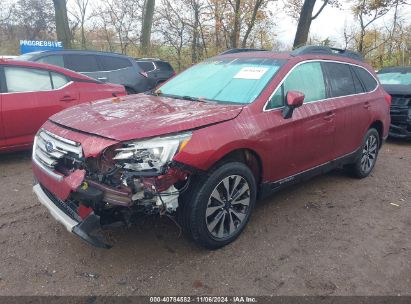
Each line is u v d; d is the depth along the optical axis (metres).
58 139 3.23
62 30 16.56
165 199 2.96
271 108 3.82
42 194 3.43
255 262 3.35
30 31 24.44
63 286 2.97
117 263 3.27
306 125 4.14
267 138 3.67
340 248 3.64
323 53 4.84
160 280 3.07
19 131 5.59
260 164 3.75
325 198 4.84
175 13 17.27
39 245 3.51
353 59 5.40
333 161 4.83
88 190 2.83
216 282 3.07
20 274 3.09
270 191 3.99
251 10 16.92
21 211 4.19
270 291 2.99
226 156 3.45
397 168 6.38
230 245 3.60
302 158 4.23
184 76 4.77
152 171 2.90
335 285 3.09
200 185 3.21
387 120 5.86
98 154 2.87
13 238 3.62
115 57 9.48
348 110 4.83
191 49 17.92
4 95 5.45
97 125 3.12
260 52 4.62
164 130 3.01
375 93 5.58
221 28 17.25
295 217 4.25
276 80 3.94
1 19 24.06
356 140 5.18
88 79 6.50
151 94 4.51
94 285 2.99
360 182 5.53
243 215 3.67
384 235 3.94
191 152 3.05
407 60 23.75
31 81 5.79
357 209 4.56
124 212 2.99
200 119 3.26
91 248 3.47
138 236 3.66
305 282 3.11
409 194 5.14
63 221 3.02
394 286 3.11
